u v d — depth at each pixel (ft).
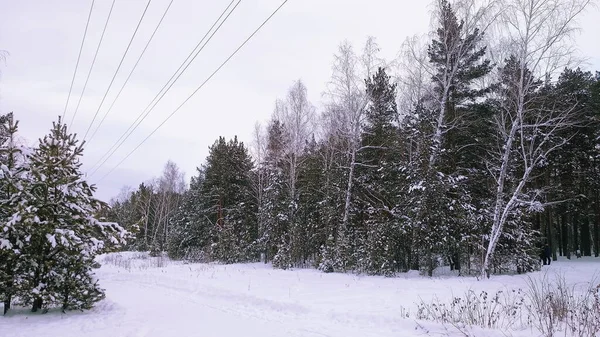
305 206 86.12
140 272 70.59
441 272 65.62
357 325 27.07
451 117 70.74
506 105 65.10
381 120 82.84
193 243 121.39
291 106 94.89
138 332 24.45
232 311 32.76
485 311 29.48
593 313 24.73
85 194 32.42
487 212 62.28
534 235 74.49
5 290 28.17
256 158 115.75
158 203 187.93
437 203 57.93
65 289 30.12
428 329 24.99
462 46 66.59
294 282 51.88
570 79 89.86
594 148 96.43
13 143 31.96
